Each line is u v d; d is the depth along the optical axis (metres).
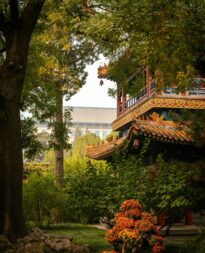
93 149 27.22
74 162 35.31
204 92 20.81
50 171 30.09
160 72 13.77
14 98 13.40
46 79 23.61
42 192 22.56
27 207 22.45
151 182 13.39
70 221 25.52
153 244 10.65
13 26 13.73
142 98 22.45
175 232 18.52
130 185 13.59
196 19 11.90
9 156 13.12
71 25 16.69
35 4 13.98
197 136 13.27
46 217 22.94
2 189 13.01
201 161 13.32
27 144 20.97
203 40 12.27
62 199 22.80
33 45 18.53
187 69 12.51
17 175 13.17
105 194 14.27
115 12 11.91
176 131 17.89
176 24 12.03
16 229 12.88
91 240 16.86
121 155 16.12
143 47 13.36
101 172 15.06
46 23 19.28
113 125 27.56
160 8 11.80
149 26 12.14
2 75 13.48
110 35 13.33
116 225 10.91
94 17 13.28
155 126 17.97
